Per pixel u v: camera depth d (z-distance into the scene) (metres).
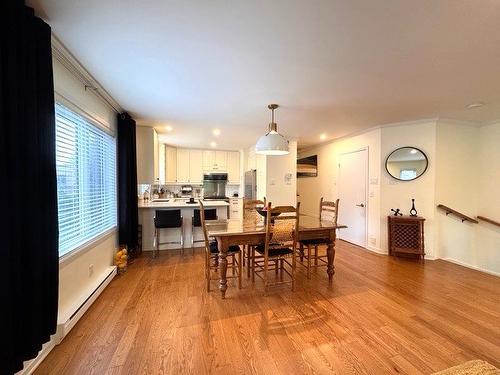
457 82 2.42
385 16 1.47
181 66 2.14
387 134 4.12
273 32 1.64
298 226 2.81
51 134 1.56
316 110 3.35
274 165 5.29
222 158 6.92
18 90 1.27
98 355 1.71
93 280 2.63
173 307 2.38
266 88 2.60
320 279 3.10
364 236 4.55
